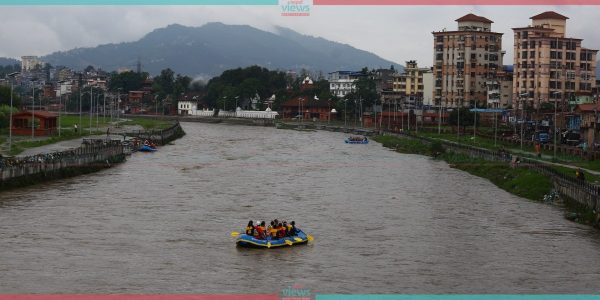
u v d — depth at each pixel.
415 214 88.44
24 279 58.66
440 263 65.62
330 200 98.31
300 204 94.62
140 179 115.88
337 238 74.81
